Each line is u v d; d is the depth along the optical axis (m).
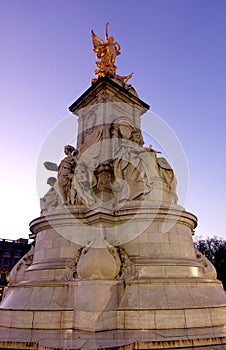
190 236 10.39
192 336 6.49
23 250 46.47
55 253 9.31
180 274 8.45
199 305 7.50
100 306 7.04
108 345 5.85
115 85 14.24
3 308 8.17
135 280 7.84
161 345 5.97
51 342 6.20
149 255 8.82
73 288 7.81
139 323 6.98
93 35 17.70
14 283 10.66
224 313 7.89
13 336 6.81
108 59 16.77
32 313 7.37
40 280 8.62
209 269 10.54
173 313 7.09
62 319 7.22
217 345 6.22
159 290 7.63
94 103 14.40
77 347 5.71
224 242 46.50
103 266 7.81
